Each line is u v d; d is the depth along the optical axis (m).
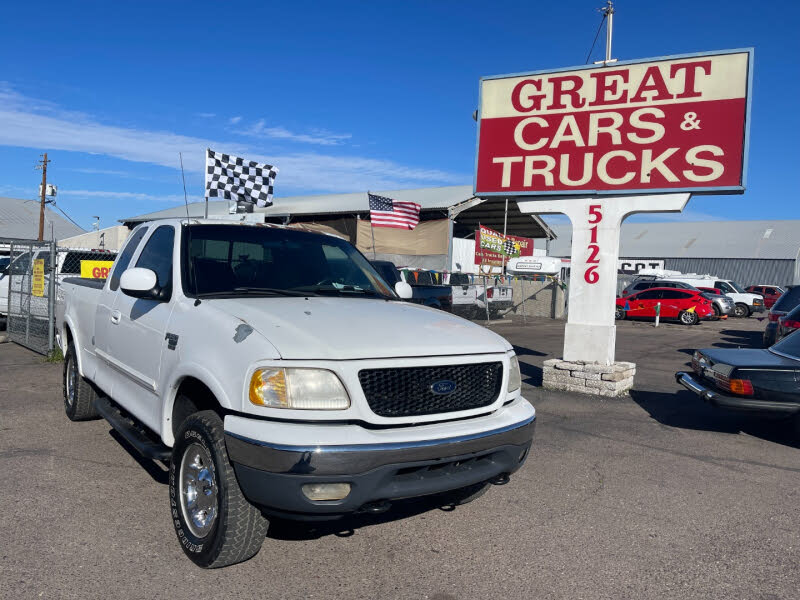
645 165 8.47
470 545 3.84
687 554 3.83
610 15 8.97
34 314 10.84
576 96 8.88
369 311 3.85
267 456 2.97
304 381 3.06
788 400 6.16
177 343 3.69
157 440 4.29
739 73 7.97
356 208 26.33
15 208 55.69
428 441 3.16
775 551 3.92
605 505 4.60
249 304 3.70
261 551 3.66
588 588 3.37
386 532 3.99
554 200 9.10
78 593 3.10
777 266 51.53
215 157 14.20
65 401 6.34
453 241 26.92
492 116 9.45
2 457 5.08
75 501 4.24
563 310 24.34
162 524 3.95
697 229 61.75
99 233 33.22
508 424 3.56
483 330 3.98
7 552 3.48
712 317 28.38
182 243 4.27
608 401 8.33
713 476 5.38
